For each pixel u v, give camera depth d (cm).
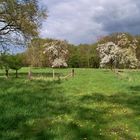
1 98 1736
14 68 4659
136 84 3247
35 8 4653
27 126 1179
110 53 9288
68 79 4062
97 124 1265
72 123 1234
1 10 4444
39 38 4888
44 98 1858
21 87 2455
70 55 12975
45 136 1030
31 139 1007
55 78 4128
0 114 1320
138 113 1552
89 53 14088
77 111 1528
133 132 1172
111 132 1148
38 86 2744
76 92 2448
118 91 2609
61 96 2078
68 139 1006
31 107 1523
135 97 2202
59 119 1309
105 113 1530
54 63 10906
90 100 1986
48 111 1473
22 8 4553
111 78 4519
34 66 11606
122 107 1725
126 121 1359
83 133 1089
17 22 4556
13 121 1222
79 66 13888
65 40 11388
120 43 10012
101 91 2591
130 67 9488
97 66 13775
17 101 1659
